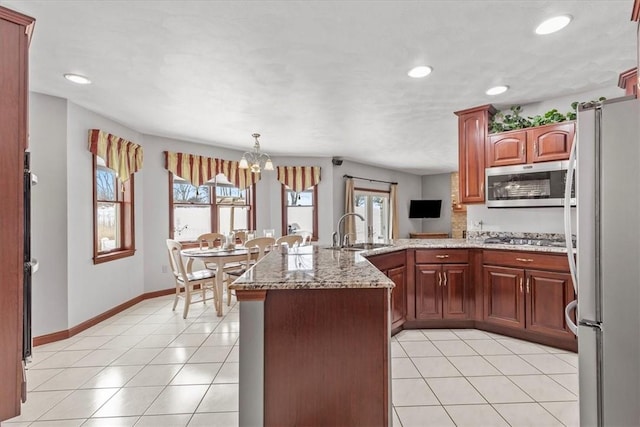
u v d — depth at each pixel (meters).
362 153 6.17
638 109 1.23
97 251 3.68
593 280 1.31
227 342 3.09
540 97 3.27
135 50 2.31
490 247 3.22
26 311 1.55
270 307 1.50
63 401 2.12
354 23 2.00
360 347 1.50
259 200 6.08
